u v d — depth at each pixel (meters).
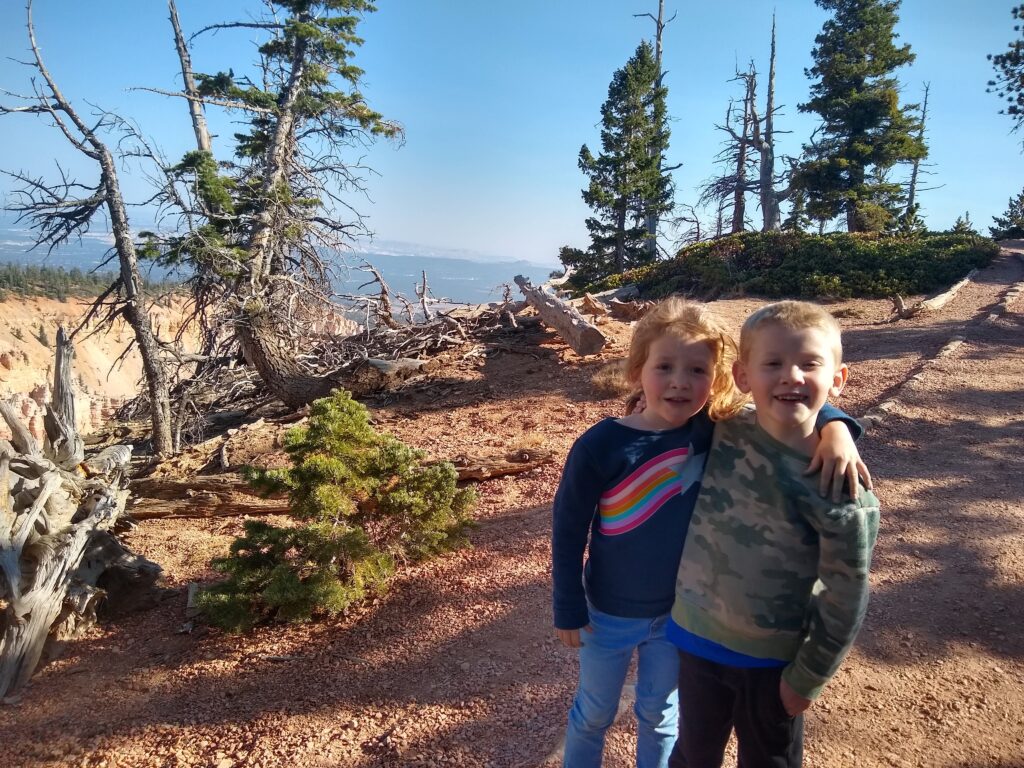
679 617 2.04
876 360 10.65
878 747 3.07
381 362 11.88
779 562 1.82
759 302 16.61
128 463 6.11
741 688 1.95
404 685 3.83
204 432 13.12
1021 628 3.96
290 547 4.68
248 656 4.30
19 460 4.80
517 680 3.74
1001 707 3.32
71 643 4.71
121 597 5.18
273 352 12.16
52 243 10.62
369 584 4.94
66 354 5.48
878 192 34.00
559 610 2.18
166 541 6.25
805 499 1.76
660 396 2.00
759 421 1.91
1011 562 4.68
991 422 7.60
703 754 2.11
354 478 4.84
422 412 10.19
